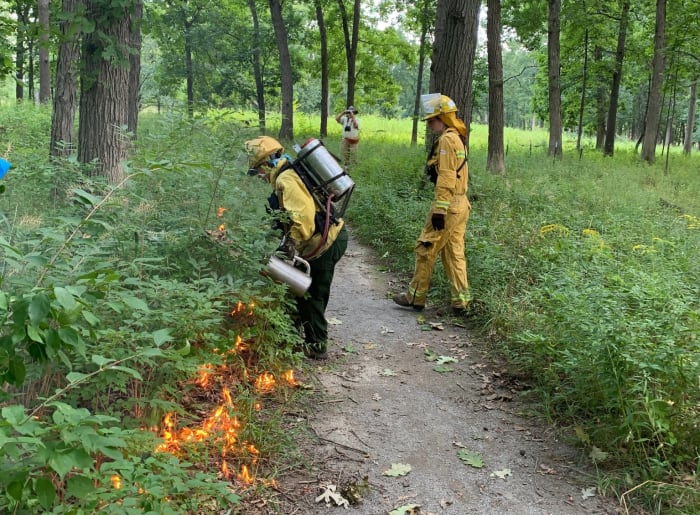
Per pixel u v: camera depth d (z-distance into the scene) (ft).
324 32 82.89
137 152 18.22
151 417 10.69
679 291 17.39
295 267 15.69
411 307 22.21
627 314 15.30
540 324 17.25
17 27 24.12
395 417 14.35
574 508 11.18
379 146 79.20
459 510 11.08
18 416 6.34
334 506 11.01
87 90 23.03
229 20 97.86
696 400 12.83
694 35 84.28
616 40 98.78
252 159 16.38
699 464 11.47
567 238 26.37
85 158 23.11
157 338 7.97
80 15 22.35
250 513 10.51
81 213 13.21
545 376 15.21
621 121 195.52
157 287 11.13
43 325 6.88
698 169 75.77
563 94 115.85
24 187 16.94
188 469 11.03
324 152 15.66
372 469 12.23
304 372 15.97
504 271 22.36
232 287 13.39
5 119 55.01
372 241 31.83
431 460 12.65
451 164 20.15
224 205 15.92
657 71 81.82
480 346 18.74
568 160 73.20
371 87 104.83
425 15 78.79
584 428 13.42
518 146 115.55
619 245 26.07
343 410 14.55
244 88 96.43
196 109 19.72
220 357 11.41
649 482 11.39
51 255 10.21
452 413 14.66
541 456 12.87
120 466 7.64
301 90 177.58
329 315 21.29
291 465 11.98
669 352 12.49
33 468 6.63
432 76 40.37
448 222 20.62
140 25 23.94
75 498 8.69
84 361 9.41
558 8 73.77
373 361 17.57
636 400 12.14
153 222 14.61
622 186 48.73
